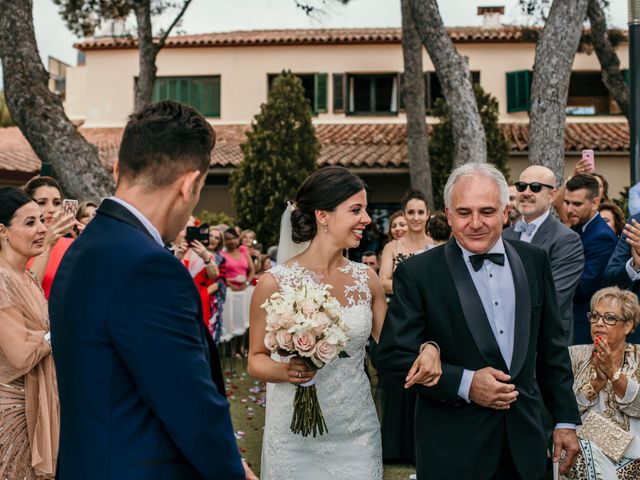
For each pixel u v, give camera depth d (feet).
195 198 6.40
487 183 9.14
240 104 63.57
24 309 11.28
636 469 11.87
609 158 55.42
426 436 9.27
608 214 19.98
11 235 11.91
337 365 10.34
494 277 9.34
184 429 5.48
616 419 12.19
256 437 20.02
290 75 50.65
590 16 39.24
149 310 5.55
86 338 5.58
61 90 84.02
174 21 41.42
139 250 5.69
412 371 8.75
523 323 9.16
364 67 62.85
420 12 30.19
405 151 55.57
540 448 8.98
